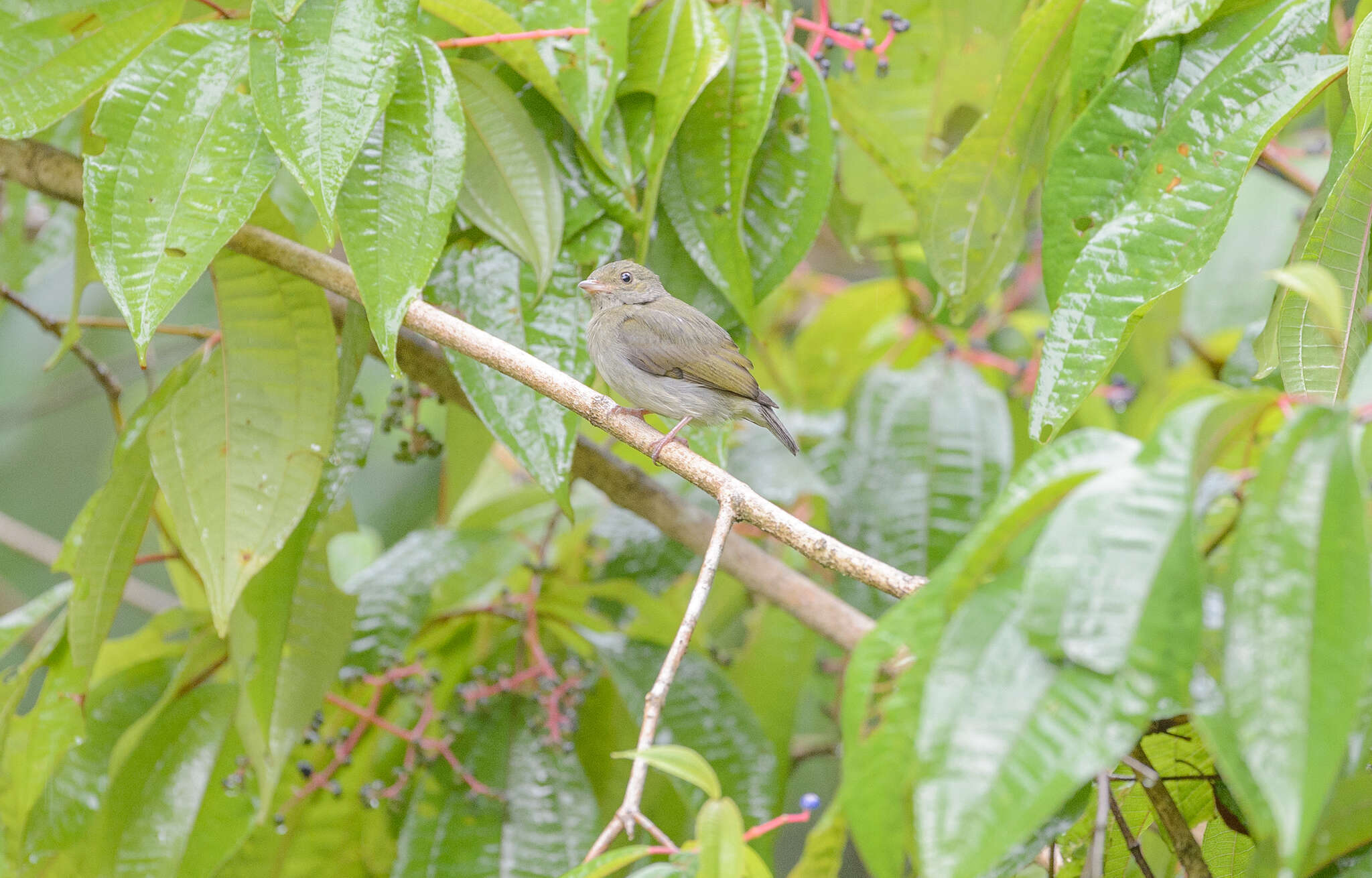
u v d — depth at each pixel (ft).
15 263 34.68
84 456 49.83
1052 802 12.40
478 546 31.78
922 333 40.06
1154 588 12.53
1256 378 21.56
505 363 22.48
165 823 27.07
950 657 13.50
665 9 26.14
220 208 21.63
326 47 21.72
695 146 26.18
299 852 29.53
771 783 28.60
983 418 33.40
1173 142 21.65
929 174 27.71
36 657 25.86
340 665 26.78
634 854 16.22
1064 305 21.04
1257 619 12.30
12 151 28.58
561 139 26.32
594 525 35.53
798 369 42.16
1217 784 21.01
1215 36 22.62
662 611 31.68
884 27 33.88
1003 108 25.79
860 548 33.01
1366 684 11.84
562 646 31.76
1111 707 12.58
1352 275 20.62
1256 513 12.64
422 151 22.77
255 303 25.29
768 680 33.50
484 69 25.70
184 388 25.17
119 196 21.63
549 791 28.60
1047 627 12.69
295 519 24.40
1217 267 35.19
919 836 12.62
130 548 26.27
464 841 27.94
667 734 28.99
